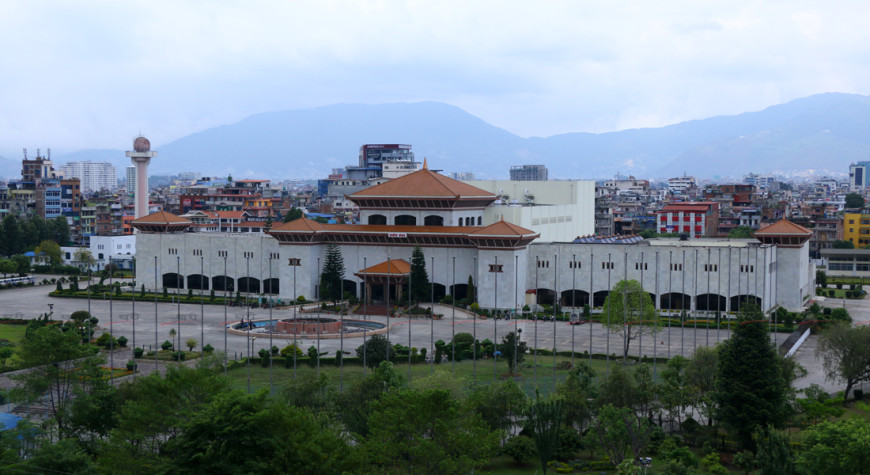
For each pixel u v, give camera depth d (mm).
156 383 89625
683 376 115812
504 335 178125
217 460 78438
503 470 99625
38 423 105500
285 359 151250
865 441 83188
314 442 80875
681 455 96750
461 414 90875
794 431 110938
